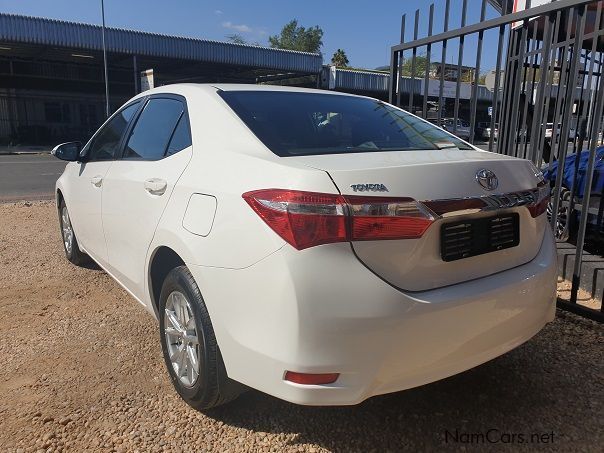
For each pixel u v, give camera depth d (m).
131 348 3.39
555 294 2.67
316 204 2.01
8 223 7.46
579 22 3.59
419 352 2.12
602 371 3.05
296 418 2.62
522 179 2.52
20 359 3.24
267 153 2.41
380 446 2.42
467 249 2.27
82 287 4.57
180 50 30.39
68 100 35.81
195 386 2.54
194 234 2.44
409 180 2.13
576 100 6.60
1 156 23.83
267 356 2.10
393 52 5.44
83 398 2.80
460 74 4.61
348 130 2.93
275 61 34.09
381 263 2.07
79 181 4.33
